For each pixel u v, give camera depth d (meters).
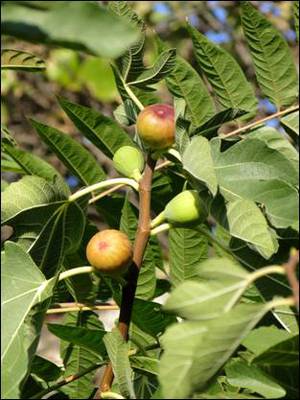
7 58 1.01
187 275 0.98
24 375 0.75
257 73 1.03
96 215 2.07
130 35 0.56
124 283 0.83
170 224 0.83
